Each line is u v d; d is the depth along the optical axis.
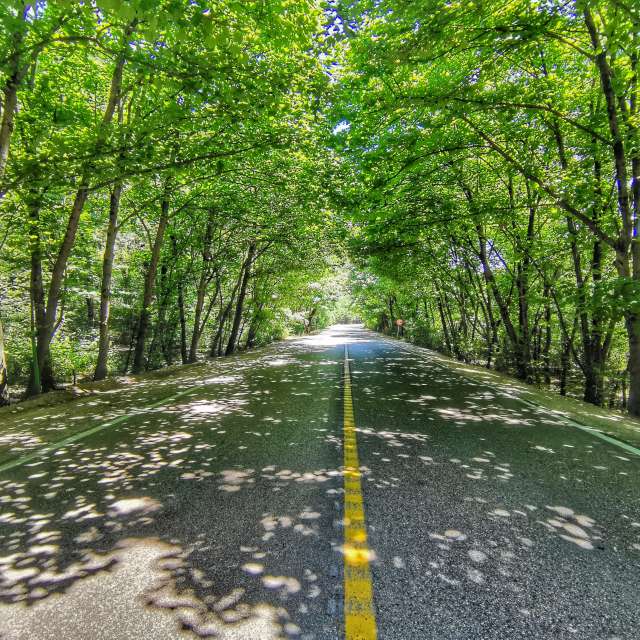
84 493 3.62
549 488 3.72
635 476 4.02
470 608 2.16
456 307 24.73
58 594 2.29
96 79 10.41
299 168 11.83
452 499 3.49
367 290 40.91
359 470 4.17
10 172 6.30
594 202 8.80
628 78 8.41
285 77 6.57
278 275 24.61
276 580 2.39
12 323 16.86
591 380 10.22
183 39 3.83
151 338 22.80
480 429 5.82
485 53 6.95
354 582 2.37
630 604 2.20
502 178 12.66
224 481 3.89
